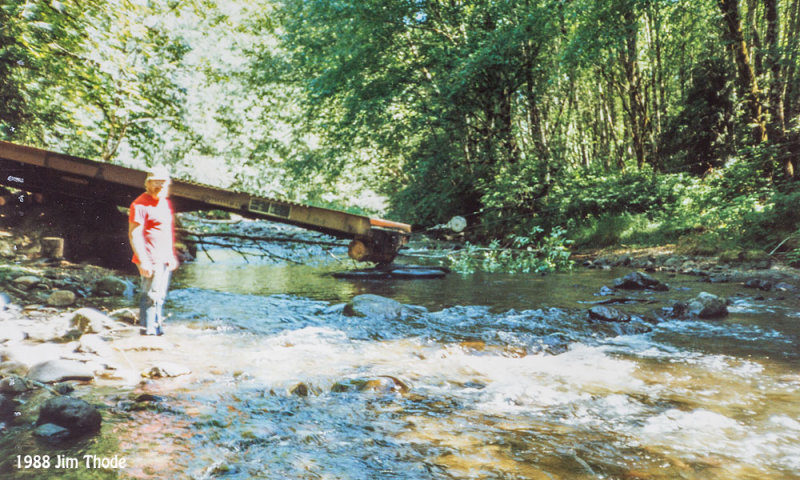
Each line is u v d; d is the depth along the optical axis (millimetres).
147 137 14016
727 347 4367
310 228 9812
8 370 3443
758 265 8758
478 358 4180
